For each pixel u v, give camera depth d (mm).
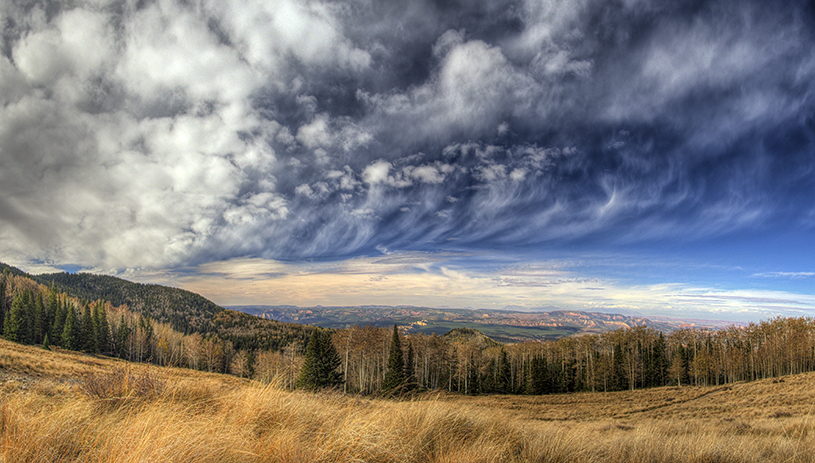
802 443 6328
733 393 42406
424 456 4703
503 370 65562
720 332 73000
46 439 3473
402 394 7387
